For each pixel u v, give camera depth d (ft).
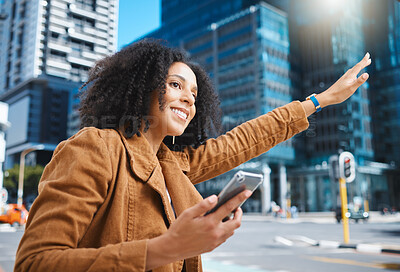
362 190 177.78
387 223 92.53
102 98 3.57
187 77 3.89
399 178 198.39
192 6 281.13
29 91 252.62
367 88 206.49
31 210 2.60
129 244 2.33
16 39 276.00
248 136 4.83
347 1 207.41
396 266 25.85
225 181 166.20
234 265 25.79
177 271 3.29
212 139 4.82
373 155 196.85
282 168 179.83
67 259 2.27
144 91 3.66
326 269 24.44
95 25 264.52
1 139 130.31
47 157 243.60
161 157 3.85
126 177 3.04
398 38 218.38
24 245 2.39
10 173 187.83
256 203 176.96
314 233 61.46
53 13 252.62
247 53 192.34
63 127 257.75
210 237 2.19
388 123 210.59
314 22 208.85
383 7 222.28
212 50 211.41
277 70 190.90
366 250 35.88
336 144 188.44
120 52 3.76
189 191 3.67
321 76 199.21
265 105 179.52
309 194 183.11
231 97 194.70
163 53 3.75
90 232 2.80
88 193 2.64
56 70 253.85
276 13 196.65
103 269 2.23
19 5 279.90
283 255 32.30
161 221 3.10
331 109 194.80
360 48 209.56
